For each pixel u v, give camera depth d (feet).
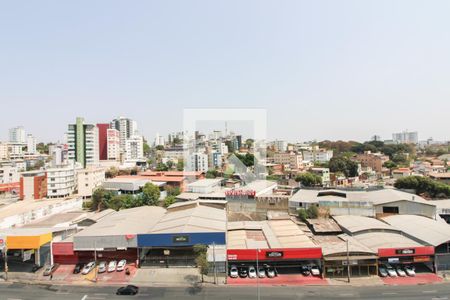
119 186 310.65
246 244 143.43
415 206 197.77
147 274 136.98
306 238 150.41
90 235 148.66
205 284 126.21
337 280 128.36
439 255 134.92
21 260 154.30
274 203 216.13
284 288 121.39
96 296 116.47
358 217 188.44
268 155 548.72
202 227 152.35
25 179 323.78
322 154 636.07
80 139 453.58
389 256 133.08
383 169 508.53
